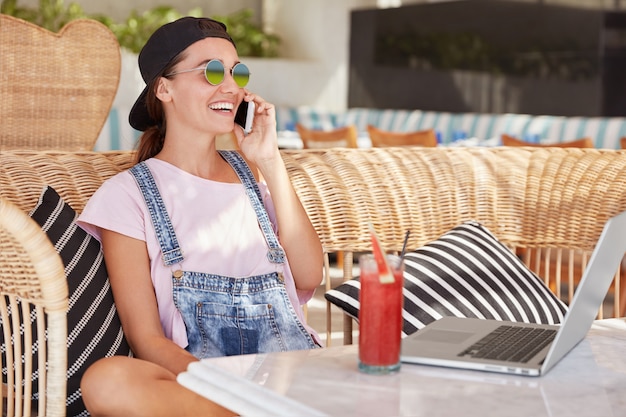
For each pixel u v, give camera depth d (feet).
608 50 23.58
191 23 7.38
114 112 22.57
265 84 30.07
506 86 26.30
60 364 5.45
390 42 29.86
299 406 4.21
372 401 4.32
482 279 7.80
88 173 7.43
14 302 5.65
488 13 26.71
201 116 7.27
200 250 7.07
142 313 6.70
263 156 7.51
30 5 29.50
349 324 7.57
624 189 8.79
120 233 6.86
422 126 27.45
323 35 30.99
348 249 8.30
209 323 6.90
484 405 4.33
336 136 20.42
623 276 11.10
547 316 7.93
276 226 7.70
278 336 7.09
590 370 4.97
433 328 5.71
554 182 8.93
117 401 5.78
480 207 8.89
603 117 23.73
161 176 7.25
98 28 12.39
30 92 11.94
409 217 8.55
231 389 4.50
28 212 7.01
